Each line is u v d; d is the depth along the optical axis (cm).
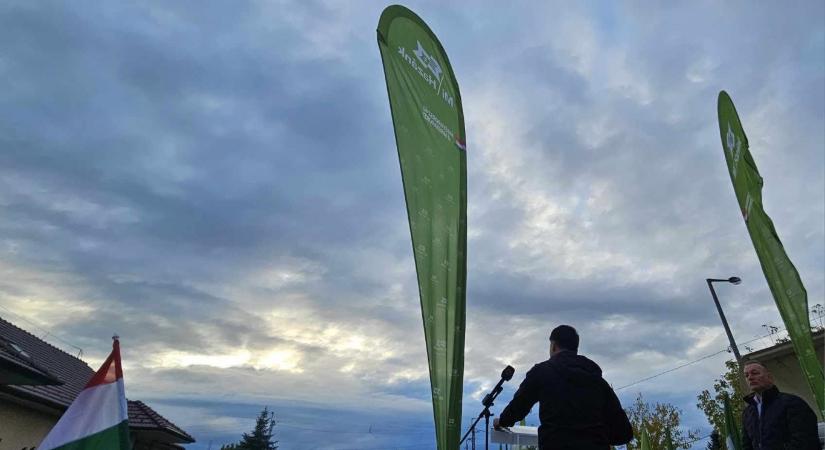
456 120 618
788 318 788
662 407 3167
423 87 579
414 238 482
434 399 446
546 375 333
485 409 430
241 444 6100
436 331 475
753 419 477
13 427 1278
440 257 515
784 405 445
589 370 335
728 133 929
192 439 2062
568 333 362
